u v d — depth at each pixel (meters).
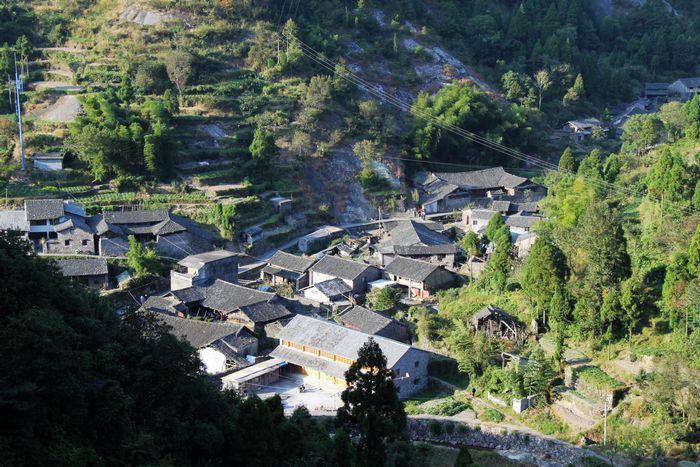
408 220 86.00
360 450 33.97
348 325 61.53
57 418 30.45
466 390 54.47
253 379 54.59
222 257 73.31
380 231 90.12
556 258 55.31
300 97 106.44
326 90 105.12
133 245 72.81
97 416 31.70
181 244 77.88
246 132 99.12
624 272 53.66
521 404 50.44
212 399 36.41
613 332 52.16
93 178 87.06
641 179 78.44
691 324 48.94
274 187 93.75
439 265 72.31
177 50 105.44
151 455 31.27
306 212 92.69
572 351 53.22
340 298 70.00
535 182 100.69
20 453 28.23
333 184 97.81
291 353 58.06
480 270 72.69
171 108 95.62
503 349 55.31
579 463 45.03
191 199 86.38
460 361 55.41
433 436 50.34
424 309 64.75
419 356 55.53
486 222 88.00
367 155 99.38
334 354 55.66
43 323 30.25
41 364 29.36
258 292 67.25
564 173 92.06
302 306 68.00
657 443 43.81
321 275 74.38
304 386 55.28
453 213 95.81
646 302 52.97
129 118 90.75
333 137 101.62
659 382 44.91
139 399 34.16
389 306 66.81
